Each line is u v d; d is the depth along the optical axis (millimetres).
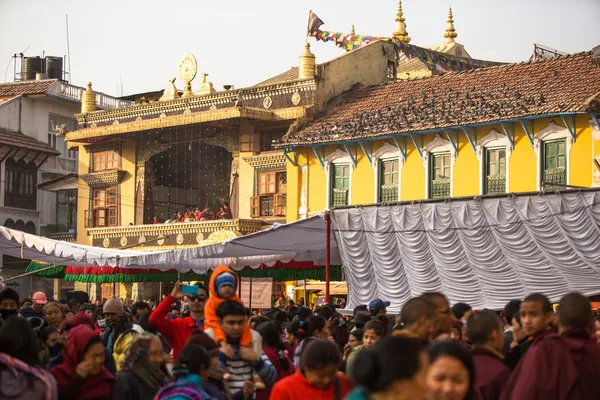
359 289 24578
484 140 33281
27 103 54250
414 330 8750
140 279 33094
